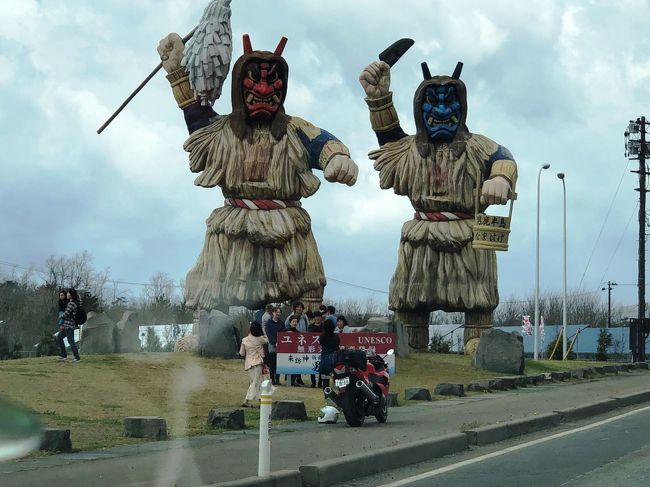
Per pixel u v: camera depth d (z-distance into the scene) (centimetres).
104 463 1244
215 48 3300
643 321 5478
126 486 1074
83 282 6022
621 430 1780
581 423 1941
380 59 3622
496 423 1708
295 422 1827
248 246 3225
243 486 1056
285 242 3212
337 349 1803
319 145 3203
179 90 3350
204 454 1348
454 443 1499
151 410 1872
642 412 2169
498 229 3381
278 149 3212
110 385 2169
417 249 3581
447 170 3484
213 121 3328
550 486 1159
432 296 3566
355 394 1736
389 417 1948
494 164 3400
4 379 2127
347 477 1229
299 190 3241
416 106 3494
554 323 9900
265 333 2500
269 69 3184
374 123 3606
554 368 3834
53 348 3781
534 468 1309
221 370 2619
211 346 2872
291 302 3256
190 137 3275
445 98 3472
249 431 1644
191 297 3256
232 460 1291
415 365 3231
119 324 2908
